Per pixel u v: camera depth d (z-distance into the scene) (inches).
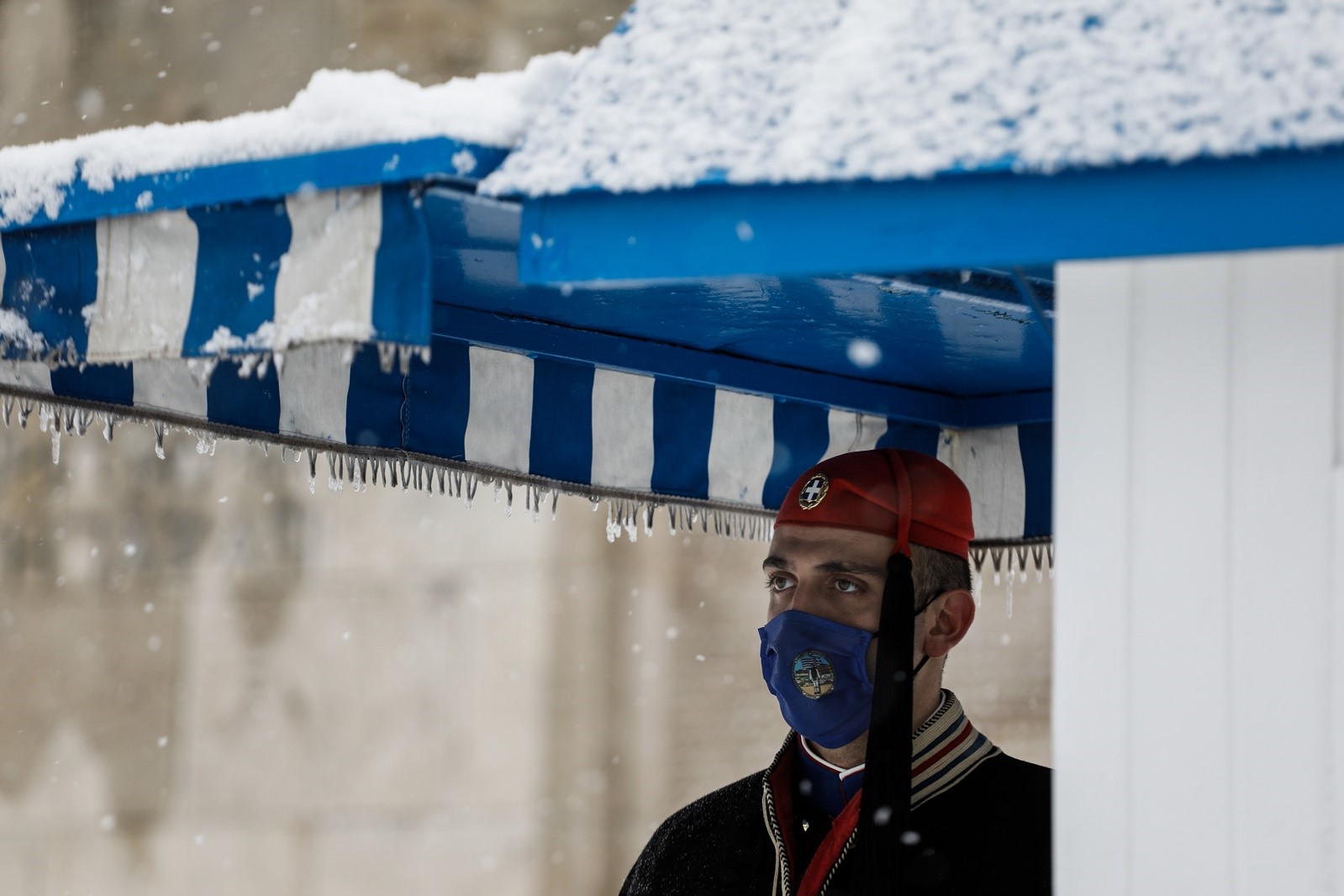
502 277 126.7
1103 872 79.8
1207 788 78.0
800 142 79.7
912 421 175.9
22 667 428.1
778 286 123.5
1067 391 82.4
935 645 122.2
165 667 418.0
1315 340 77.6
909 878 117.6
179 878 409.7
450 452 145.1
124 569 425.7
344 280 94.5
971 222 76.1
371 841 395.9
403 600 402.3
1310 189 70.8
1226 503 78.7
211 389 134.7
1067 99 75.7
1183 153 71.9
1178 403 80.0
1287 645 77.0
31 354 110.2
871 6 84.3
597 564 389.7
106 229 107.3
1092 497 81.4
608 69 89.5
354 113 94.2
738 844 131.6
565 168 85.1
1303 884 75.9
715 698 379.9
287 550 413.7
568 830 382.0
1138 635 80.0
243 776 409.4
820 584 120.0
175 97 413.4
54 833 418.9
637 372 155.4
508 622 392.2
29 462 435.8
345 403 140.4
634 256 83.1
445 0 389.7
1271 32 74.1
